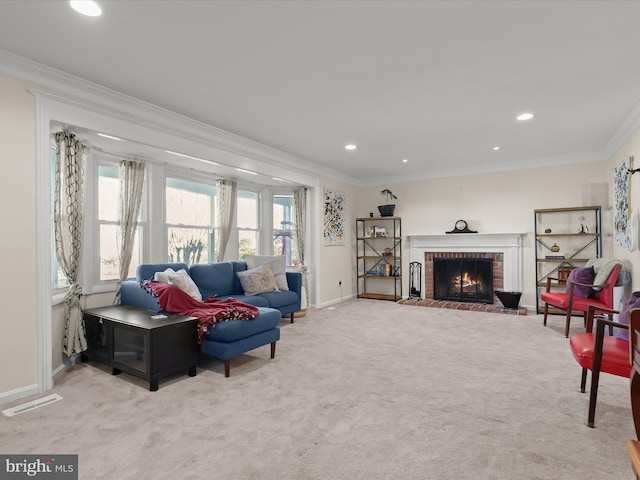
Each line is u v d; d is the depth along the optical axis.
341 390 2.62
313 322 4.82
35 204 2.59
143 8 1.96
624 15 2.04
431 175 6.44
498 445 1.90
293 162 5.37
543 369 3.03
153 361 2.61
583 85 2.96
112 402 2.42
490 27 2.17
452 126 3.98
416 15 2.04
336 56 2.50
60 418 2.19
